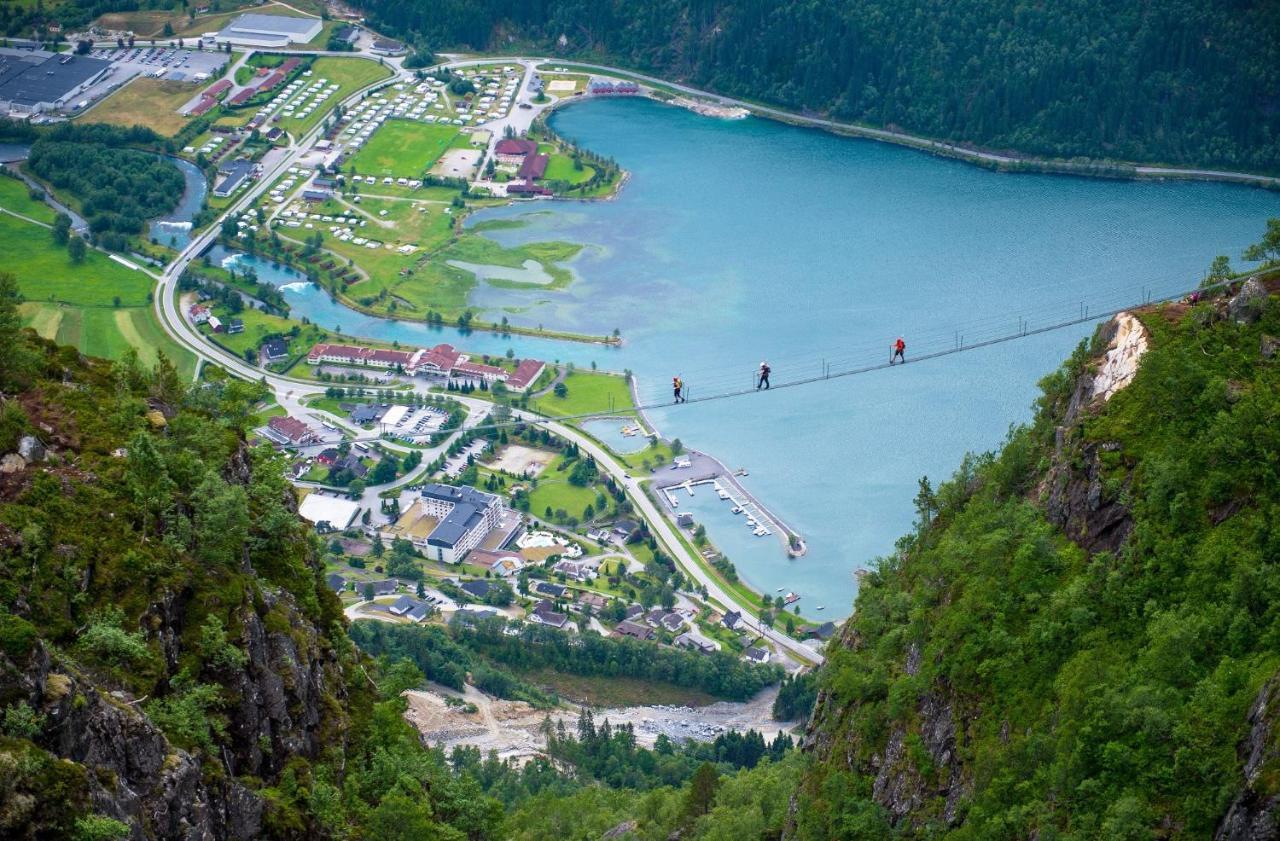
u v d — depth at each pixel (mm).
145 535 149875
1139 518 197125
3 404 152125
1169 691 170750
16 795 114812
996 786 186125
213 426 174500
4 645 120938
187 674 144500
